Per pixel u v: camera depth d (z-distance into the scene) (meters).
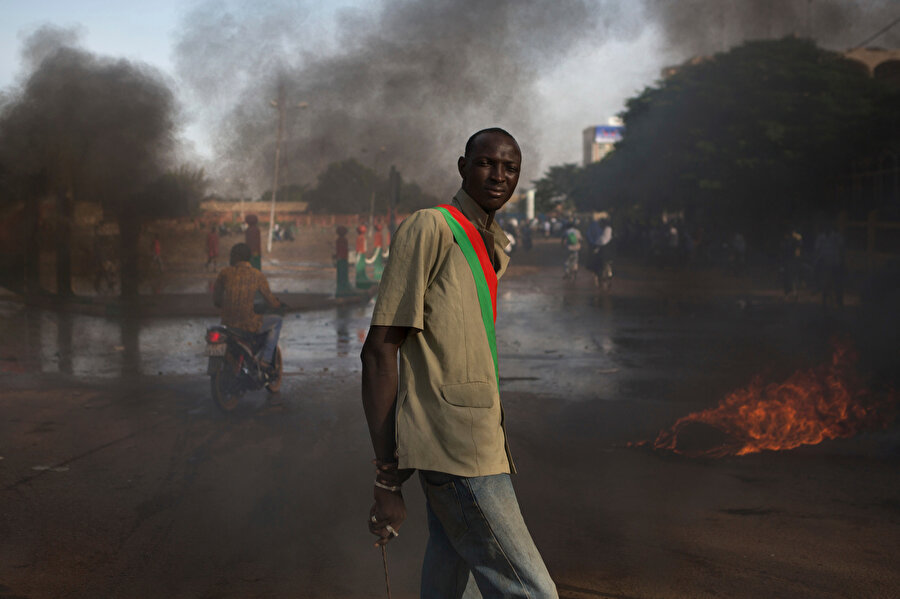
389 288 1.87
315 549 3.68
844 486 4.61
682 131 30.98
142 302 16.31
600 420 6.38
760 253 30.20
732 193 29.67
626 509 4.23
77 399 7.23
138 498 4.41
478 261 1.94
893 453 5.29
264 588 3.25
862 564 3.48
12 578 3.33
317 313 15.05
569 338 11.61
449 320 1.90
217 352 6.52
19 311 14.77
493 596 1.87
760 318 14.16
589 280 23.66
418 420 1.87
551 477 4.82
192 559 3.55
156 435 5.90
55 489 4.56
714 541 3.76
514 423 6.30
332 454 5.39
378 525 1.90
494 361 1.95
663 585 3.26
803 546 3.70
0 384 7.89
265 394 7.55
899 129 26.97
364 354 1.89
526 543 1.88
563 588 3.22
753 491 4.54
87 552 3.62
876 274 15.66
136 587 3.25
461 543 1.91
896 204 21.86
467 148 2.05
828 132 27.39
